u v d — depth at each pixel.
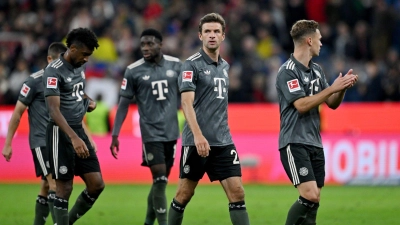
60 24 67.25
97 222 32.03
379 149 48.09
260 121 51.47
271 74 62.56
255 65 62.00
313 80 24.61
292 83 23.98
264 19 67.88
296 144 24.12
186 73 24.53
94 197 26.00
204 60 24.95
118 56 65.75
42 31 68.12
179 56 64.88
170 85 30.92
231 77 60.62
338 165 48.25
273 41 67.62
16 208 36.88
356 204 38.06
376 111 51.19
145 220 30.59
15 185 48.28
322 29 66.62
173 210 25.47
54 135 24.83
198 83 24.80
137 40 67.00
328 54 65.81
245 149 50.09
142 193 43.72
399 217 33.28
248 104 59.94
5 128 51.62
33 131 27.91
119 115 31.05
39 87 27.77
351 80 22.95
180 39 66.19
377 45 66.00
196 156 24.72
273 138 50.00
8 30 69.38
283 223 31.75
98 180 25.64
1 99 60.41
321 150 24.70
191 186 25.19
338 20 68.88
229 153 24.67
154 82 30.66
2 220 32.53
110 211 35.72
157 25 67.69
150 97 30.67
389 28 66.25
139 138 50.16
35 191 44.66
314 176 24.19
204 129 24.69
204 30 24.83
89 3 70.00
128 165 49.97
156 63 30.98
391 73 58.56
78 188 46.38
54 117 24.30
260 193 43.56
